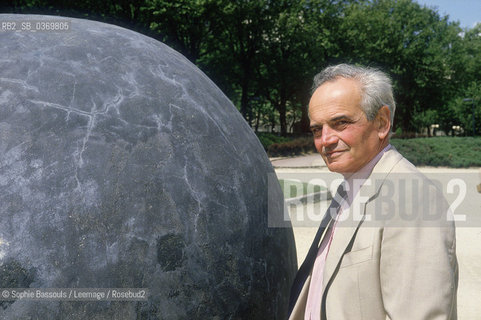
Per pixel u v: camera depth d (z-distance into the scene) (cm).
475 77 4572
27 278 127
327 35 3072
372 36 3403
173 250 144
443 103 4041
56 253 130
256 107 4122
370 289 129
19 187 134
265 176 192
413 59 3553
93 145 144
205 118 176
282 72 3002
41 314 127
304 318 154
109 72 165
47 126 144
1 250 127
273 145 2300
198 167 160
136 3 2088
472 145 2166
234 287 158
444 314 116
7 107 145
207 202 157
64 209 134
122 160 146
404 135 3212
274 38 2923
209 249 152
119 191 141
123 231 138
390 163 138
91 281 131
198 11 2159
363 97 138
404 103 3994
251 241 168
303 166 1758
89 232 134
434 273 118
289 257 195
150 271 139
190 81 186
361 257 131
